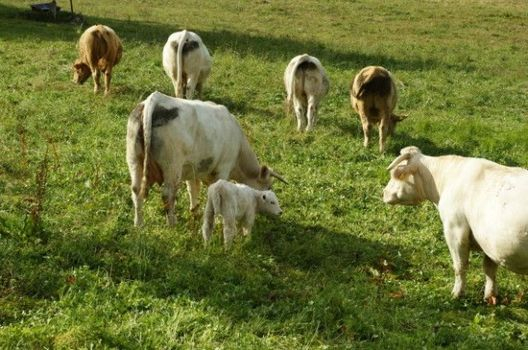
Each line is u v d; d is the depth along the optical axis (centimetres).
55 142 1219
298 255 843
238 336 630
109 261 752
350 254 863
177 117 845
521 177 686
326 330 658
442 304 744
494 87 2050
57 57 1967
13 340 588
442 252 894
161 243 809
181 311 655
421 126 1529
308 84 1420
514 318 727
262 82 1869
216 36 2555
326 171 1195
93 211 910
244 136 969
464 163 758
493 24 3247
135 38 2358
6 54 1953
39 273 708
